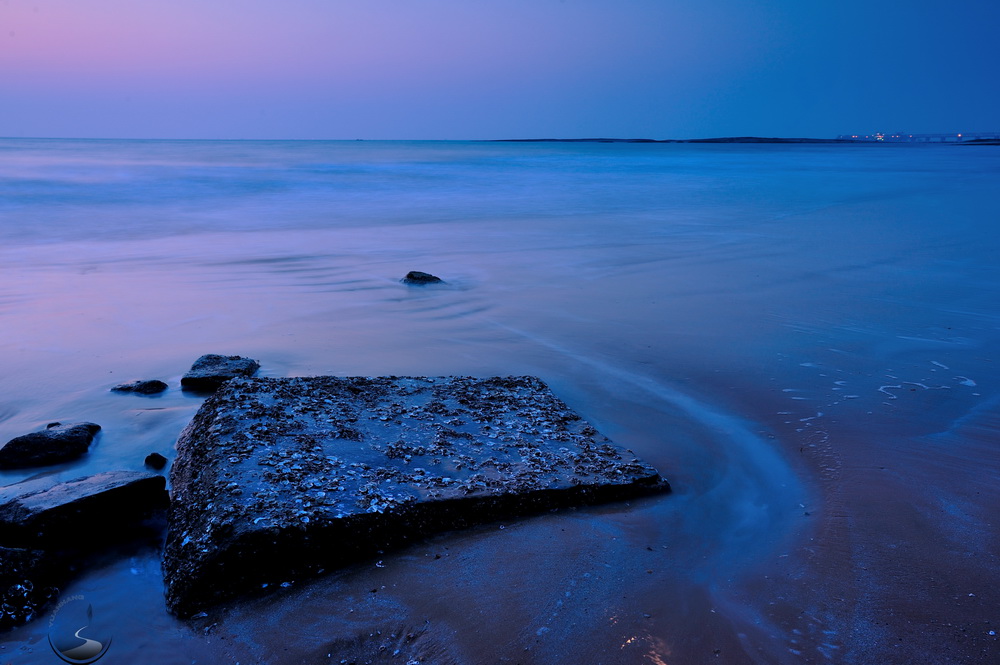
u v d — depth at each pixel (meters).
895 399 7.06
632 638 3.67
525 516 4.86
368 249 16.75
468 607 3.92
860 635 3.68
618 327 9.82
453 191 33.84
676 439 6.22
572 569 4.27
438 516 4.66
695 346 8.91
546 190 34.91
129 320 10.15
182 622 3.84
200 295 11.71
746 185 38.53
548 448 5.68
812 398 7.12
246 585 4.05
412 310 10.84
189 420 6.68
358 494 4.65
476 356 8.55
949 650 3.56
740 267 14.44
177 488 5.07
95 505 4.53
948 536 4.61
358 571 4.25
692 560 4.39
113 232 19.12
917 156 96.50
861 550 4.45
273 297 11.62
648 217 23.62
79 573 4.27
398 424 5.90
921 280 12.90
